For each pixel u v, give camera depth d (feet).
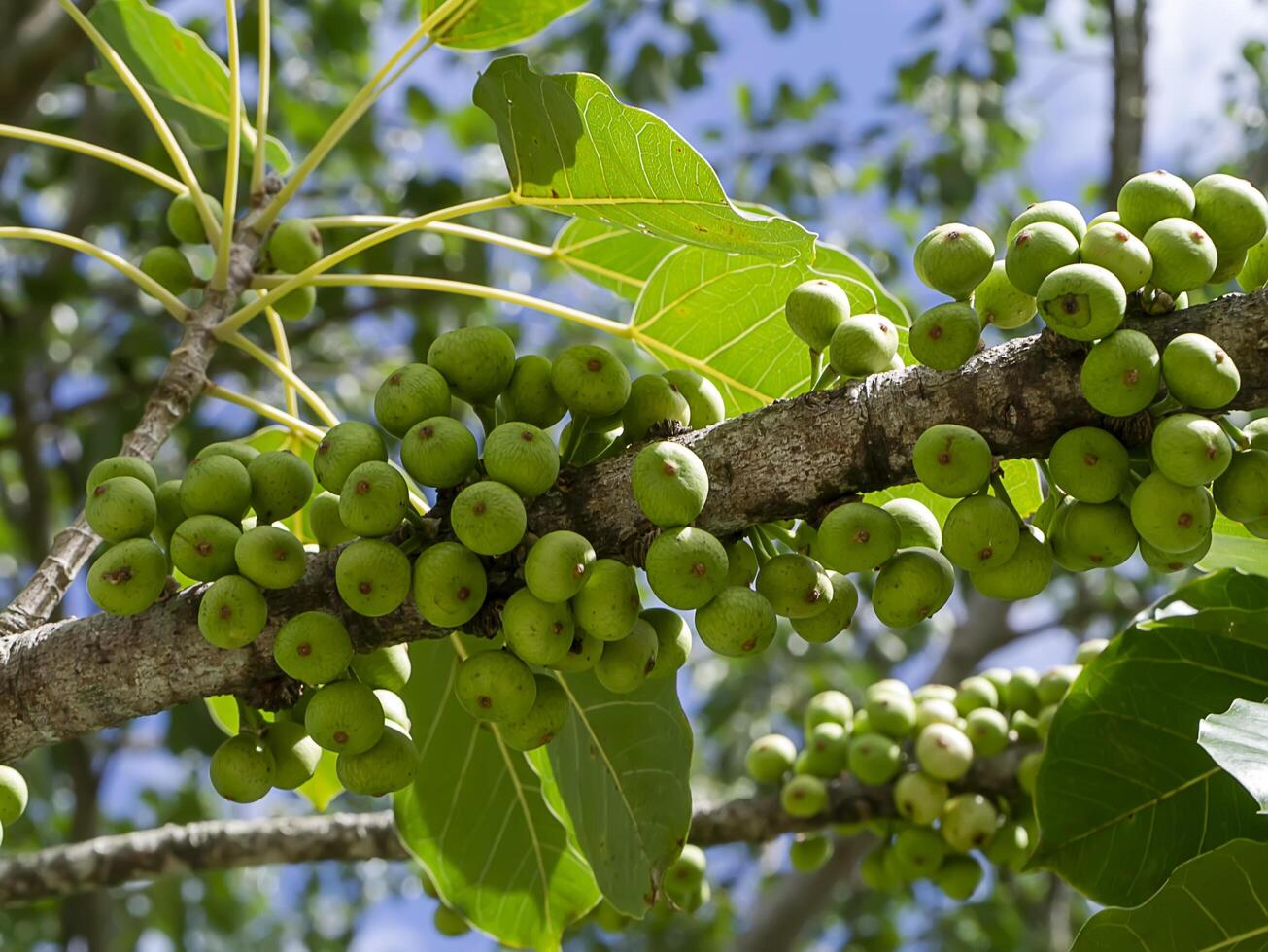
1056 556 6.58
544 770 10.64
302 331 22.33
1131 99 19.26
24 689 6.39
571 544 5.96
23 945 25.09
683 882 11.60
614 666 6.41
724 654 6.22
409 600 6.44
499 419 7.07
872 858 12.36
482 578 6.11
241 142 11.91
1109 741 8.46
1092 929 6.95
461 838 11.03
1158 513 5.90
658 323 9.35
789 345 9.32
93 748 21.70
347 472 6.33
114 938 22.36
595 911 12.28
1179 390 5.81
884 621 6.48
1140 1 19.48
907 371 6.38
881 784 11.97
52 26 17.71
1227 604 8.39
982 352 6.25
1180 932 6.84
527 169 7.74
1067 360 6.05
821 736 12.08
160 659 6.37
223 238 8.86
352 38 26.37
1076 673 11.69
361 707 6.34
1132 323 6.07
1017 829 11.53
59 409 22.21
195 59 11.77
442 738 10.71
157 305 23.95
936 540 7.06
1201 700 8.33
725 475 6.39
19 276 21.57
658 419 6.78
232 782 6.61
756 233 7.09
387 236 8.43
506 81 7.20
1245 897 6.75
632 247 10.53
